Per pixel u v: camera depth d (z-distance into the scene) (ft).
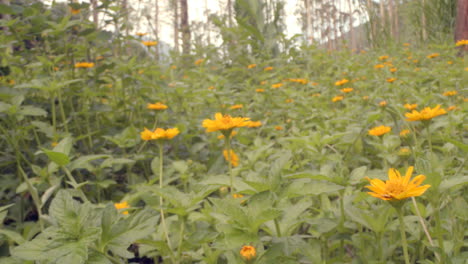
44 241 3.55
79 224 3.55
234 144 11.37
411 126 9.14
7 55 12.08
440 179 4.18
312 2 68.80
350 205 4.92
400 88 14.33
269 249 4.03
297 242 4.06
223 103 13.29
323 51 26.04
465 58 13.28
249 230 3.79
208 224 5.66
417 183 3.60
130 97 13.44
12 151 10.10
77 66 12.51
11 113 8.37
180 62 23.21
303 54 25.82
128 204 6.66
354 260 5.17
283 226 4.44
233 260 4.26
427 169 4.32
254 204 3.83
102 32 13.34
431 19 30.50
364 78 18.72
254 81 21.20
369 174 4.95
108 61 13.38
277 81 18.42
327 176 4.62
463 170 6.24
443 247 4.47
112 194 9.68
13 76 12.40
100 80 12.94
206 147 12.65
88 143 11.91
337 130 10.96
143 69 13.61
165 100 13.60
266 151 8.50
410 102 12.53
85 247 3.35
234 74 22.81
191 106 14.85
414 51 26.03
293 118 13.48
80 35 12.85
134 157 9.75
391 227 4.83
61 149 5.53
